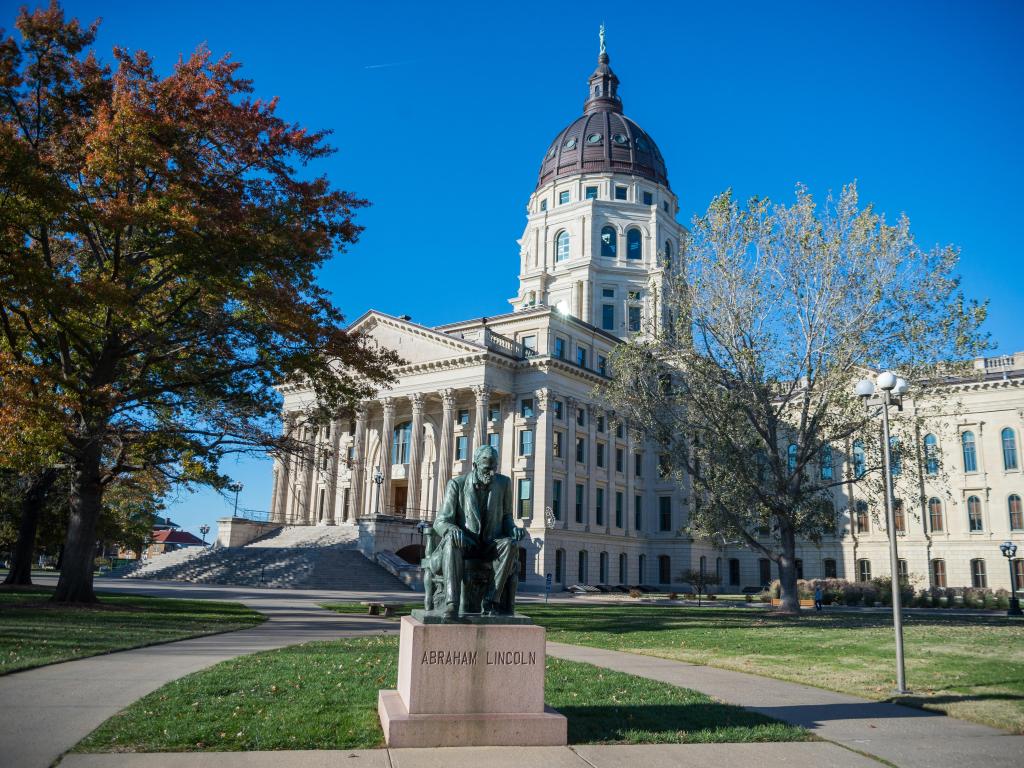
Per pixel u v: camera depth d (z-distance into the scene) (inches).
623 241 3294.8
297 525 2518.5
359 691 419.8
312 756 294.7
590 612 1316.4
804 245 1253.1
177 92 935.0
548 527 2105.1
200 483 1075.9
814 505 1302.9
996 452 2390.5
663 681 521.7
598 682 487.5
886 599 1881.2
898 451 1221.1
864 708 444.1
